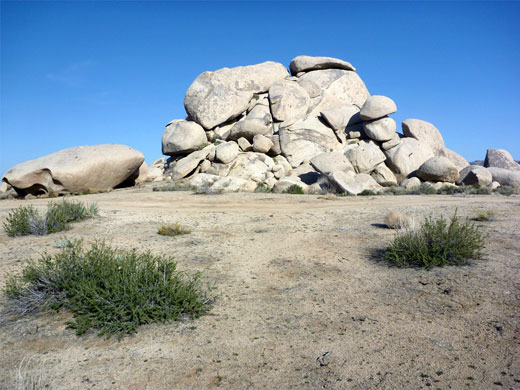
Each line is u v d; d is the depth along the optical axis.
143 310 5.88
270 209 18.02
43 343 5.32
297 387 4.16
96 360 4.84
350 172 32.81
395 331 5.35
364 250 9.81
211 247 10.64
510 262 8.05
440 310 5.95
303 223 13.96
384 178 38.66
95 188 31.81
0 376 4.49
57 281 6.63
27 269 7.89
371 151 39.25
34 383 4.30
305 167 41.47
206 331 5.62
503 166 47.00
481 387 4.00
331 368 4.50
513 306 5.89
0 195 32.12
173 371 4.55
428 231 8.93
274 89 46.53
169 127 44.44
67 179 29.98
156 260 7.64
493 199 20.78
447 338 5.07
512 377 4.14
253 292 7.21
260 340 5.28
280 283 7.68
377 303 6.40
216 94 45.31
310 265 8.82
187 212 17.28
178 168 38.22
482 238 9.45
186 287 6.56
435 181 37.22
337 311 6.17
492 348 4.74
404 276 7.66
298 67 54.12
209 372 4.51
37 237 12.09
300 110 46.34
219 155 38.44
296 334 5.42
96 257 7.02
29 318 6.13
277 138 43.88
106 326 5.66
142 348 5.14
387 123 43.25
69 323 5.80
